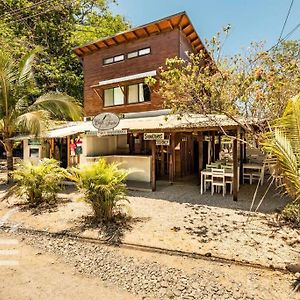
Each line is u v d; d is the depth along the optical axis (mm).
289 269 4855
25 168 10008
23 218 8305
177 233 6805
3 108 14656
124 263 5359
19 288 4469
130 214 8250
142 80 17062
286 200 10242
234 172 10375
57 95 15070
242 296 4137
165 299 4129
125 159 14742
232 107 9500
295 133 4770
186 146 18234
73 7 27828
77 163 14562
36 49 16203
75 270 5105
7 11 24281
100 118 13312
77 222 7797
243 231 6906
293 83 8477
